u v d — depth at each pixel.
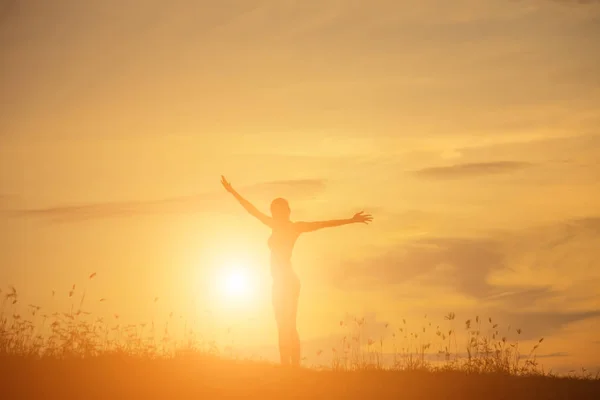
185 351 15.87
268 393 13.41
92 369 14.24
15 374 13.66
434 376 15.80
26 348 15.08
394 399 13.72
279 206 15.88
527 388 15.16
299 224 15.83
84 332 15.53
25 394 12.84
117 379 13.76
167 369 14.56
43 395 12.82
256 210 15.95
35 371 13.89
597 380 16.44
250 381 14.09
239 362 15.62
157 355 15.71
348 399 13.45
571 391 15.04
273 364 15.62
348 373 15.44
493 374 16.22
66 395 12.88
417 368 16.34
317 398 13.34
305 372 15.12
